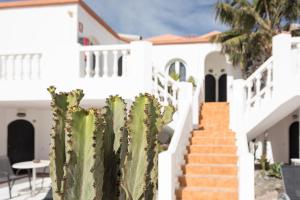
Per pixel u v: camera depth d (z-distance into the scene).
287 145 15.89
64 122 4.16
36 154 15.47
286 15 16.83
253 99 10.47
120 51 10.41
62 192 3.72
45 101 11.03
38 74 10.68
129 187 4.34
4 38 13.98
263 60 16.89
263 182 10.62
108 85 10.21
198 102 12.52
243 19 16.70
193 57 18.20
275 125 16.12
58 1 13.34
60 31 13.40
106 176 4.40
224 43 16.48
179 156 9.09
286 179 7.80
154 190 4.54
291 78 9.63
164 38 21.69
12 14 13.95
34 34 13.69
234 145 10.08
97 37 15.30
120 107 4.65
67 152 3.75
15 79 10.69
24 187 12.05
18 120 15.52
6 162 11.34
